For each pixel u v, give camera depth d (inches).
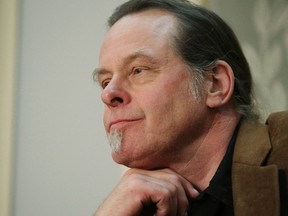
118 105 48.3
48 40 98.2
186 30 49.9
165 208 44.8
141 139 47.3
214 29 52.7
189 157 48.9
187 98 48.1
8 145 94.0
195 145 48.8
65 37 97.7
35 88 97.2
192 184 49.8
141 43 48.4
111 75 50.7
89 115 94.0
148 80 47.9
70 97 95.7
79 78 95.7
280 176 43.3
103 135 92.4
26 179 95.0
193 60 49.3
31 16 99.3
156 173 48.4
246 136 47.8
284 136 45.2
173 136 47.4
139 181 46.4
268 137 46.3
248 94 55.6
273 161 44.4
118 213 44.6
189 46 49.4
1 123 94.3
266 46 94.1
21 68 97.7
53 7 99.0
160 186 45.9
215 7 88.4
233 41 55.6
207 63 50.2
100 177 91.7
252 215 41.9
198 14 52.0
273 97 92.9
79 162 93.4
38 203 94.1
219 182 46.3
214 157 49.2
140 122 47.5
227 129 49.9
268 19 95.6
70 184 93.3
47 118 96.1
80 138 94.0
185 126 47.8
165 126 47.0
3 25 96.5
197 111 48.4
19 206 94.3
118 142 48.0
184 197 46.6
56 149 94.9
